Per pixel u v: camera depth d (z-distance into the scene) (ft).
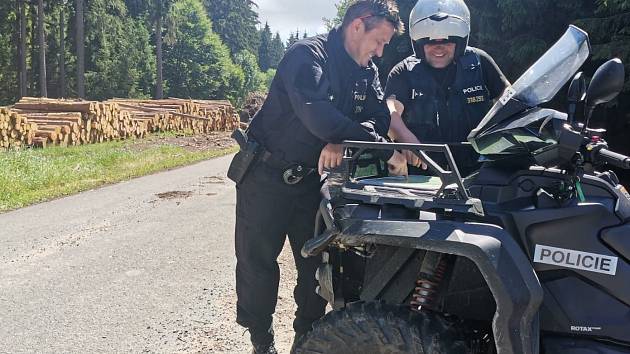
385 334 6.82
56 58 155.12
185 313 14.98
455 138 11.24
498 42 33.32
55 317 14.78
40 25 134.10
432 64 11.21
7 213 27.66
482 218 7.00
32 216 26.91
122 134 69.72
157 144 66.59
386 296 7.75
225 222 25.41
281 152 10.02
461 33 10.82
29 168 37.58
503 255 6.36
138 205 29.55
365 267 8.46
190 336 13.61
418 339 6.64
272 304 10.93
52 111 62.28
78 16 141.18
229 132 96.43
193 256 20.08
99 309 15.29
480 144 7.48
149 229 24.11
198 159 53.42
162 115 80.43
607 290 6.75
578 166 7.03
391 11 9.34
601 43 28.30
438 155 11.09
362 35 9.39
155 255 20.22
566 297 6.84
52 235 23.15
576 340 6.80
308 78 8.85
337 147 8.70
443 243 6.52
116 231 23.77
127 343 13.28
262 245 10.57
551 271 6.91
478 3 32.60
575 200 6.95
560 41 7.79
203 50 220.64
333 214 7.58
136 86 173.58
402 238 6.76
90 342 13.33
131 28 176.65
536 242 6.91
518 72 33.32
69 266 19.03
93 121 63.10
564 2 30.66
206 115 96.17
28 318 14.73
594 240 6.79
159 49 180.96
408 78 11.42
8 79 148.56
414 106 11.36
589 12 30.60
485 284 7.31
